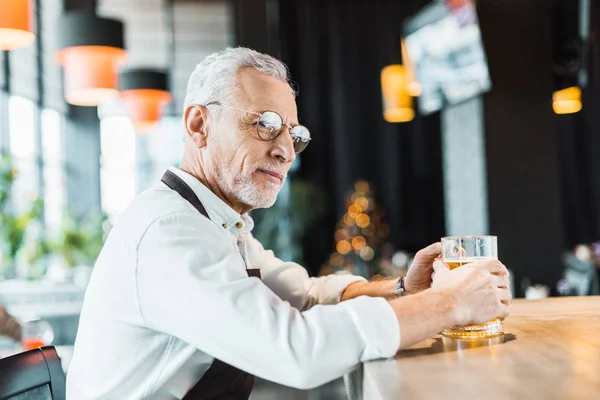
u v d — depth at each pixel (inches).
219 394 51.7
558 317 54.8
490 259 49.1
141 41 415.8
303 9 445.4
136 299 47.9
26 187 301.1
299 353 41.8
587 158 400.8
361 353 42.2
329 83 450.9
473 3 231.1
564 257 246.2
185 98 58.6
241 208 59.8
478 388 33.4
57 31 177.3
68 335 207.6
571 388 32.4
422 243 447.5
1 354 105.8
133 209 51.7
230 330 43.4
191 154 58.3
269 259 70.0
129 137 430.3
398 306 43.9
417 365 39.4
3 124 270.5
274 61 57.0
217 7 413.4
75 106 382.3
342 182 453.4
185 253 46.8
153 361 50.0
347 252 337.4
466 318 44.8
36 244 242.7
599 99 356.2
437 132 454.3
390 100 330.0
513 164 249.4
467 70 247.0
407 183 457.7
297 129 57.5
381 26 443.5
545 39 250.5
